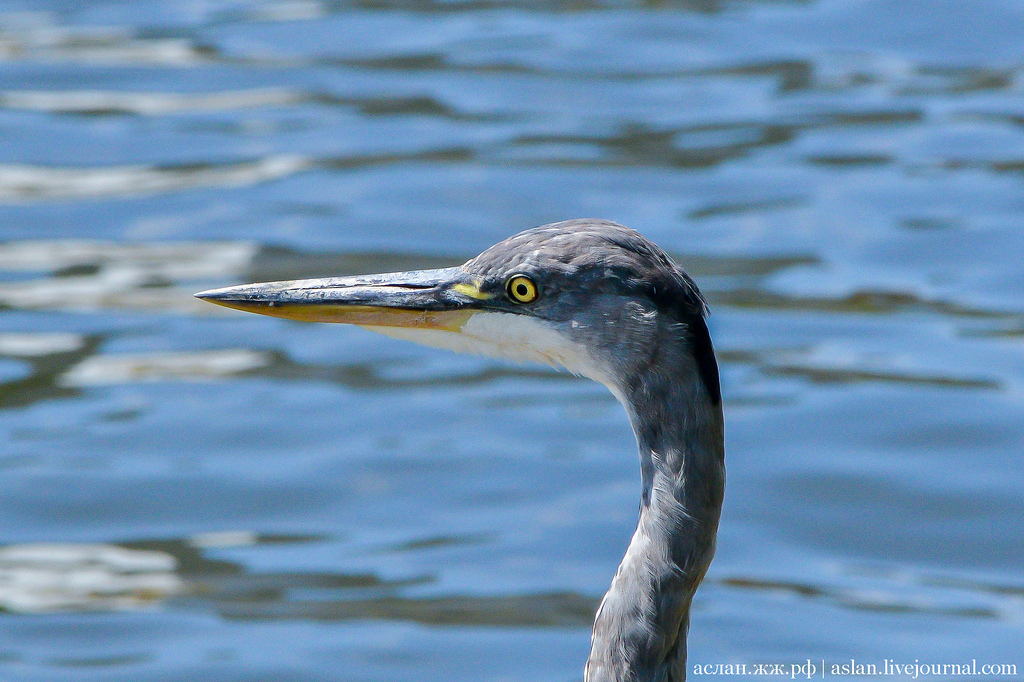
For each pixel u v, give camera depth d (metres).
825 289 16.16
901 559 11.91
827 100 21.47
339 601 11.55
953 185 18.50
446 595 11.55
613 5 25.80
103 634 11.18
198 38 24.52
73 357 15.13
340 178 19.20
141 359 15.16
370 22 25.20
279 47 24.05
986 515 12.32
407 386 14.68
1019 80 21.89
